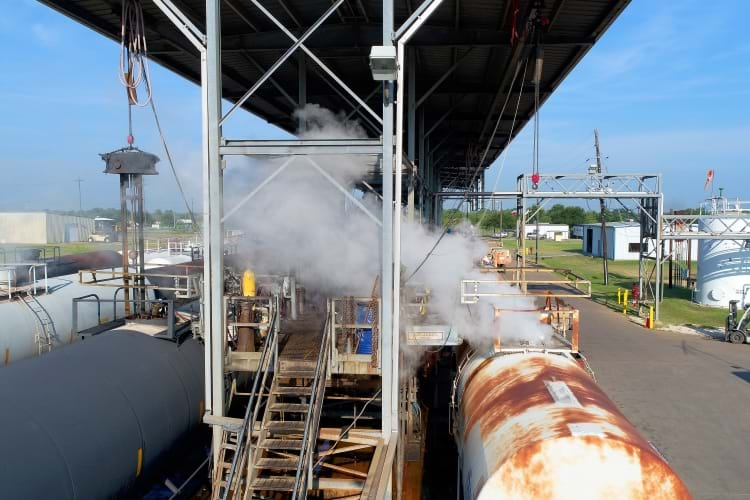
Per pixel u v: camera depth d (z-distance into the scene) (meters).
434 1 8.72
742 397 17.64
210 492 11.27
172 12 9.09
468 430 8.58
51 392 7.93
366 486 7.64
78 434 7.63
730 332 25.62
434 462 13.69
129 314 12.60
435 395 15.62
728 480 12.12
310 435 8.91
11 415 7.11
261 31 15.48
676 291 42.88
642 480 6.38
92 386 8.54
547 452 6.52
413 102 16.69
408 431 13.33
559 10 14.09
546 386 8.01
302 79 15.55
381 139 8.97
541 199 31.45
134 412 8.84
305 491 8.53
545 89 21.25
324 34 15.29
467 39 15.56
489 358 10.12
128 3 10.50
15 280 14.28
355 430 9.56
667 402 17.17
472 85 20.95
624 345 25.00
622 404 16.98
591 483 6.44
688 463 12.95
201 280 11.92
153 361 10.11
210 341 9.28
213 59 9.04
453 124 28.23
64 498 7.01
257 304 11.62
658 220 30.67
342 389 12.70
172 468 11.27
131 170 12.27
